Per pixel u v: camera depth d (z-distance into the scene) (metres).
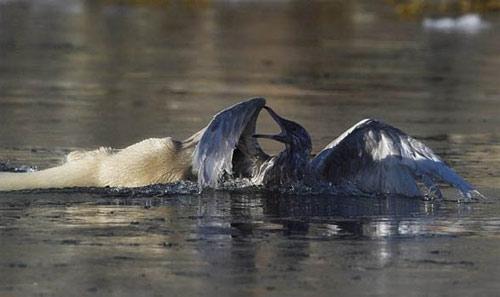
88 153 15.31
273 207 14.22
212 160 14.20
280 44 37.44
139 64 31.52
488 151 19.14
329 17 46.84
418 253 12.14
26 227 13.00
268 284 10.87
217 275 11.14
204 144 14.21
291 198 14.76
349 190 14.98
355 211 14.12
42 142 19.12
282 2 52.09
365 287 10.84
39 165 16.94
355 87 28.05
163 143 15.19
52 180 15.05
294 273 11.27
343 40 38.91
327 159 14.97
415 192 14.97
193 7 49.03
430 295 10.62
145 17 44.88
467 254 12.12
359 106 24.77
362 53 35.28
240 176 15.25
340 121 22.48
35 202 14.30
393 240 12.70
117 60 32.25
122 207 14.09
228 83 28.16
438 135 20.97
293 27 42.97
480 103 25.75
